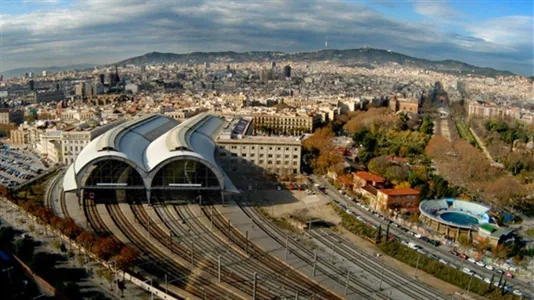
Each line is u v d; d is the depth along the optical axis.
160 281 193.88
